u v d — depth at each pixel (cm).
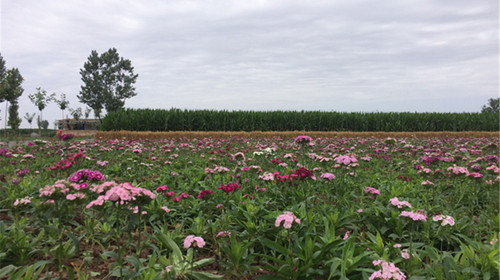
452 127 3219
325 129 3080
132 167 802
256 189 573
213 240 394
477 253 338
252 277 328
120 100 6962
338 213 427
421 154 1081
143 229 433
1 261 318
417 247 360
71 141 1350
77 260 340
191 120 2800
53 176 664
